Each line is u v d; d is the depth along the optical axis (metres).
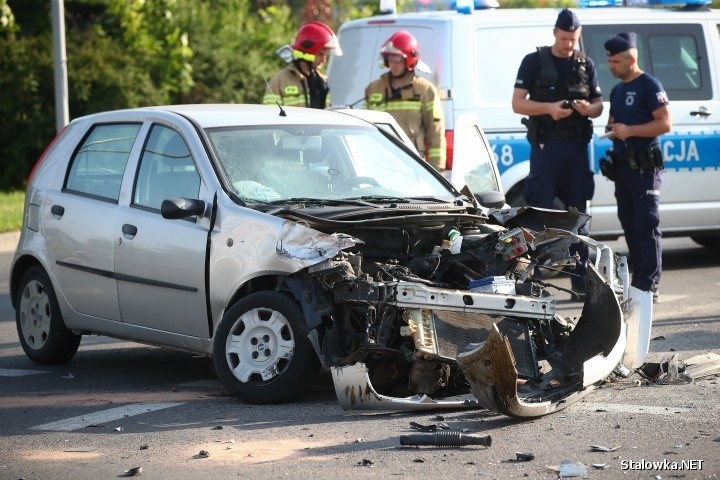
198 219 18.28
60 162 21.45
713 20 31.91
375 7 71.00
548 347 17.61
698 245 37.72
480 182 26.34
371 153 20.39
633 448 14.15
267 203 18.14
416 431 15.21
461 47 29.56
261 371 17.23
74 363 21.75
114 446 15.14
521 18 30.12
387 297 16.34
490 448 14.30
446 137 29.38
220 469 13.80
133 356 22.38
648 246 25.95
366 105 28.33
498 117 29.50
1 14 55.53
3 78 53.84
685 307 25.53
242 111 20.42
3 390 19.22
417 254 18.70
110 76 55.38
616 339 17.09
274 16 67.56
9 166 55.03
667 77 31.19
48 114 54.94
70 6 62.16
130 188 19.73
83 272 20.23
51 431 16.09
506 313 16.75
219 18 63.62
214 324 17.98
